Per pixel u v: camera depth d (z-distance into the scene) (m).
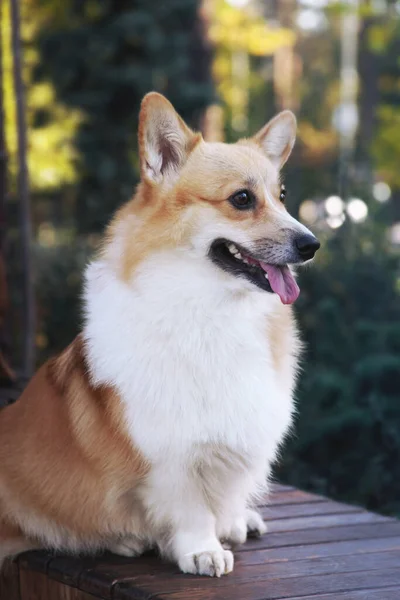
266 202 4.05
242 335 3.91
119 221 4.08
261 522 4.48
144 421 3.80
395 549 4.31
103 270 4.05
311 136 29.86
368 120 30.89
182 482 3.88
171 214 3.89
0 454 4.27
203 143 4.12
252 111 27.97
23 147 8.38
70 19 15.74
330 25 37.72
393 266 10.93
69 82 15.52
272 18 33.69
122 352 3.86
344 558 4.18
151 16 14.97
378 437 7.41
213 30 20.64
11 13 8.28
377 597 3.68
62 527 4.15
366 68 31.17
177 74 15.15
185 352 3.82
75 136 15.35
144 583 3.83
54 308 11.46
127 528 4.08
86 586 3.96
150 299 3.85
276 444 4.14
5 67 13.02
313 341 9.44
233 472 3.97
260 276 3.98
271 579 3.89
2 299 7.17
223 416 3.82
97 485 3.98
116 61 15.20
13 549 4.31
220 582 3.84
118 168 15.13
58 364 4.30
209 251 3.91
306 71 36.72
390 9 25.55
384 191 19.06
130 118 15.30
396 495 7.15
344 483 7.25
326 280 10.40
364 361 8.00
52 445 4.10
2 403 5.68
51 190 17.12
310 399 7.88
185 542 3.96
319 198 15.66
